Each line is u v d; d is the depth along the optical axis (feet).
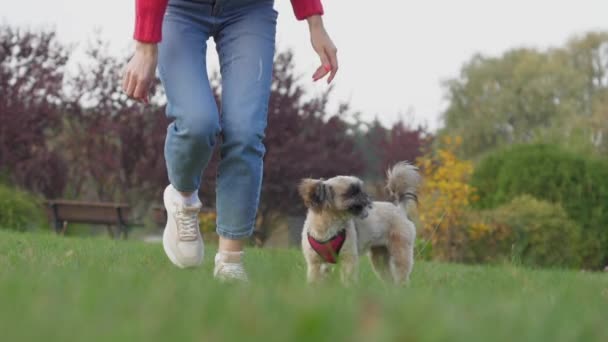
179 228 18.02
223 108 16.53
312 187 23.16
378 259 26.25
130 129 71.00
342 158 71.10
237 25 16.70
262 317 5.76
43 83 72.69
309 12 17.90
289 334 5.14
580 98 138.51
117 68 74.74
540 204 64.39
